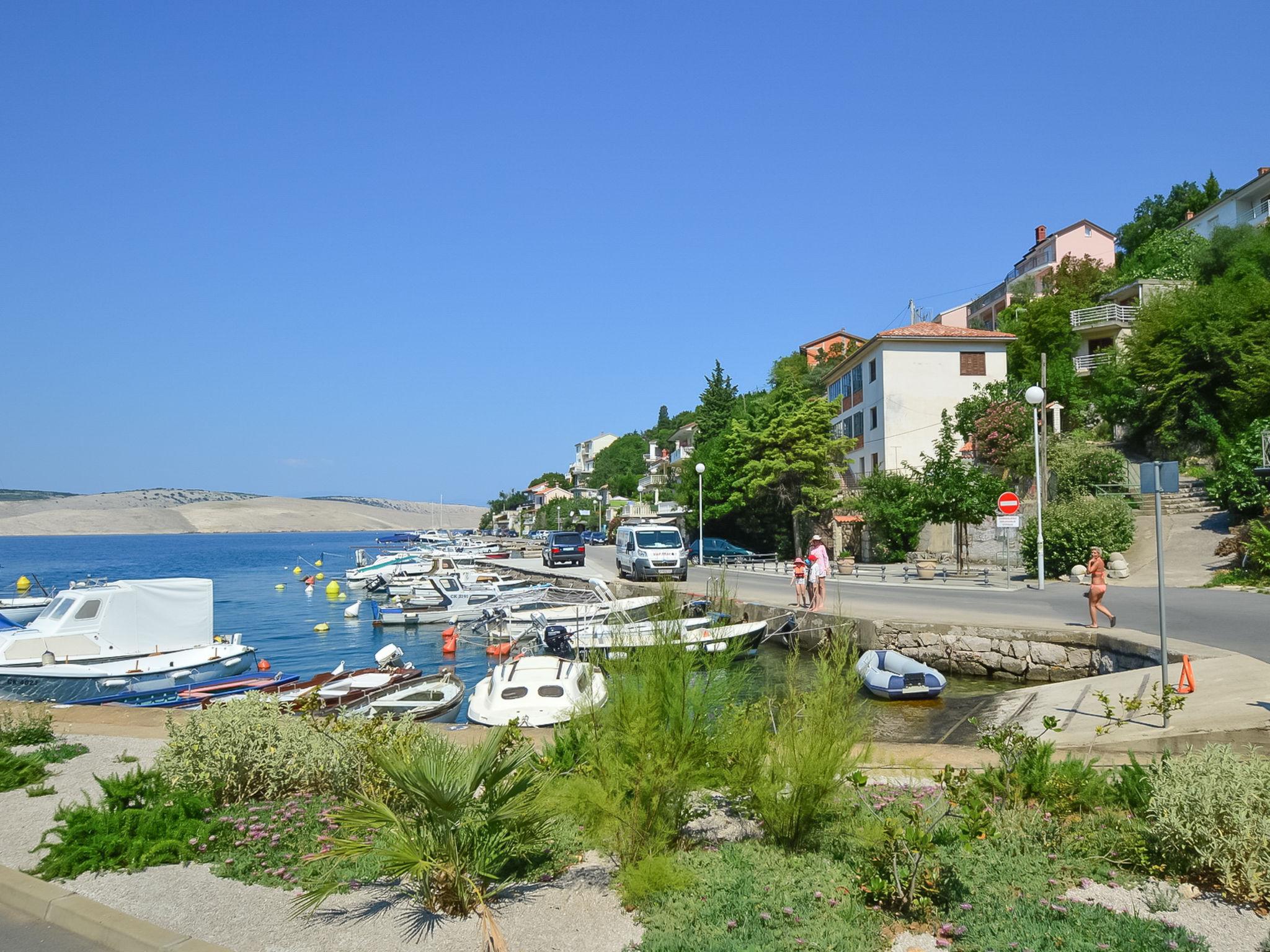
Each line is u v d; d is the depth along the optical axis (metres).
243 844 6.74
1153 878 5.75
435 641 32.59
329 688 19.19
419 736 7.53
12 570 81.69
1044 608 22.38
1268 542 23.08
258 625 38.59
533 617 26.48
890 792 7.52
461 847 5.54
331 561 102.94
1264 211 52.75
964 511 31.39
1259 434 29.78
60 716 12.23
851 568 35.84
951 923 5.04
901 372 48.50
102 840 6.48
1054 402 47.38
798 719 6.66
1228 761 5.88
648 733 5.99
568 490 148.00
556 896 5.74
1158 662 14.75
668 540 36.97
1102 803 6.97
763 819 6.49
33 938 5.46
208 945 5.05
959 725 13.29
